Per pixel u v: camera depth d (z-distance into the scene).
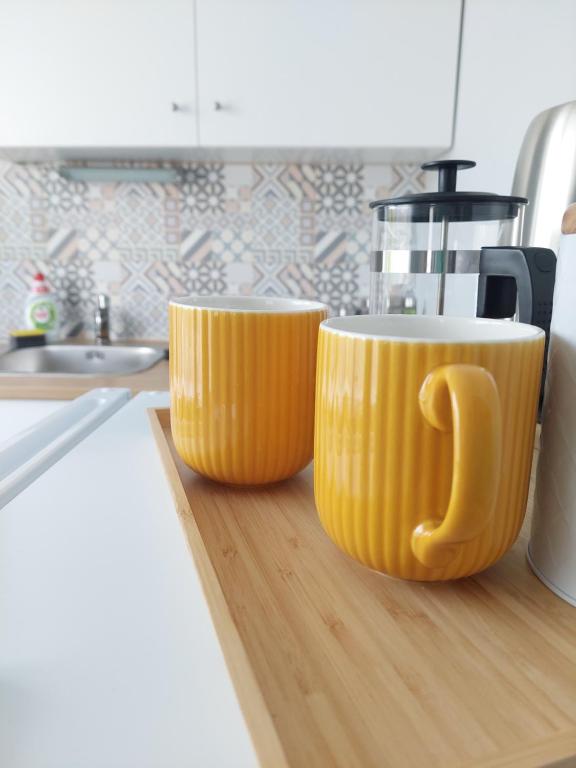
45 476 0.46
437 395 0.25
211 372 0.39
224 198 1.57
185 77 1.23
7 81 1.24
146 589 0.30
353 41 1.22
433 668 0.24
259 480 0.42
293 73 1.23
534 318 0.38
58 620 0.28
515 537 0.29
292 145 1.27
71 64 1.23
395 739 0.21
